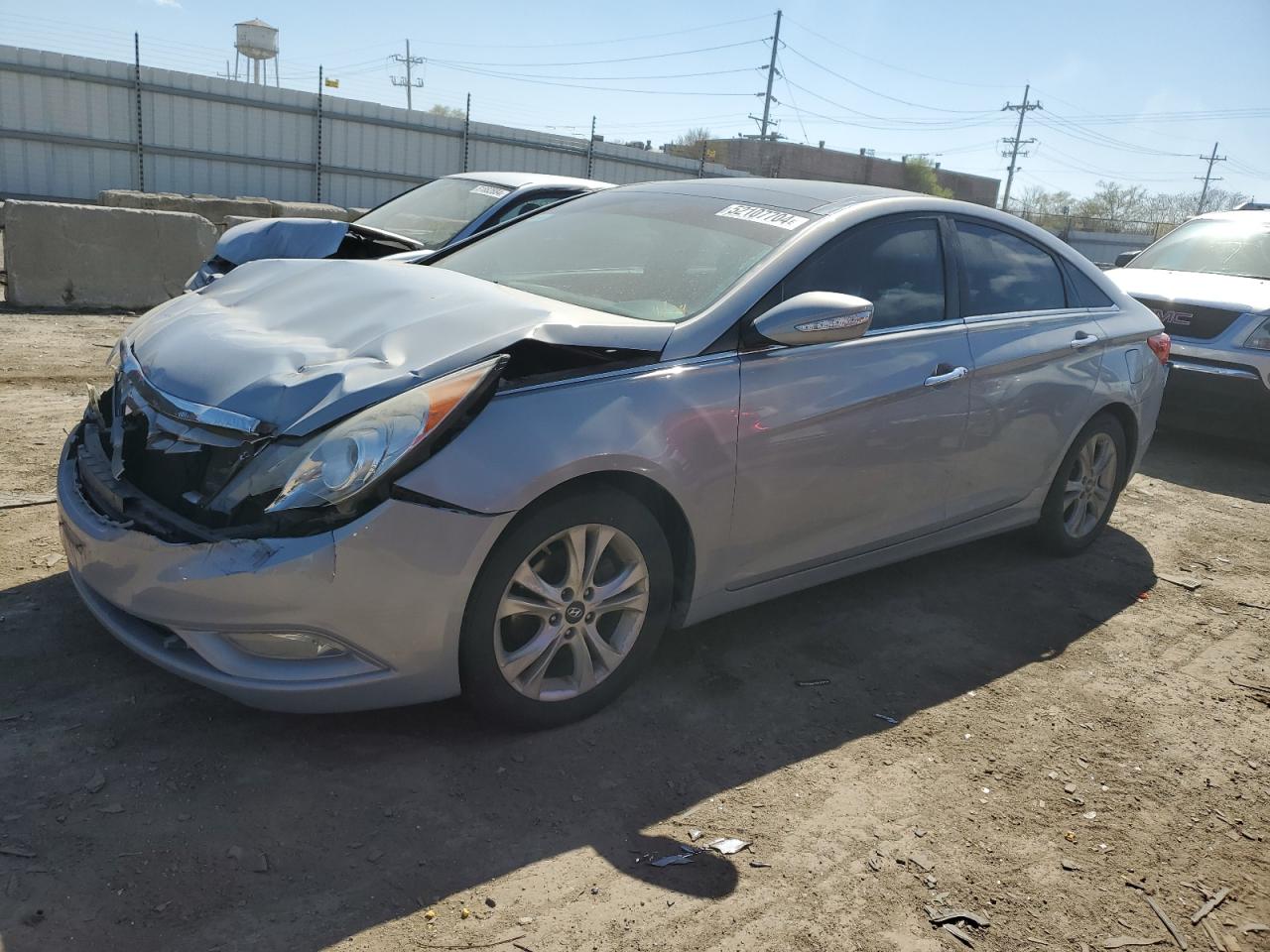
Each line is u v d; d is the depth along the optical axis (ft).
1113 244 143.84
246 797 8.27
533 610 9.11
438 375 8.61
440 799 8.50
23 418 18.01
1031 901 8.06
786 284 10.83
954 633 13.01
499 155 84.33
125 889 7.14
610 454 8.97
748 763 9.58
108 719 9.11
